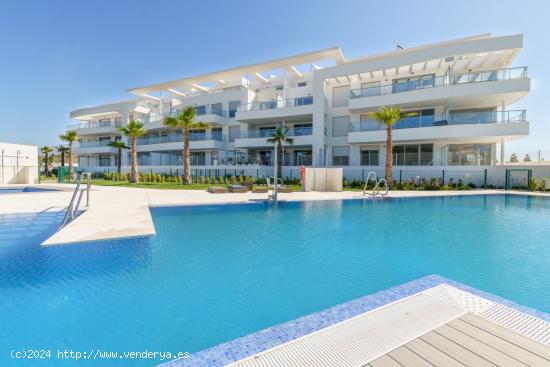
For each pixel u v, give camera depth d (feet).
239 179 85.71
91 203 39.06
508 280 14.21
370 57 89.04
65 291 12.85
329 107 95.45
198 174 103.86
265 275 15.06
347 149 93.76
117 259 17.17
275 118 97.76
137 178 96.43
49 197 46.37
